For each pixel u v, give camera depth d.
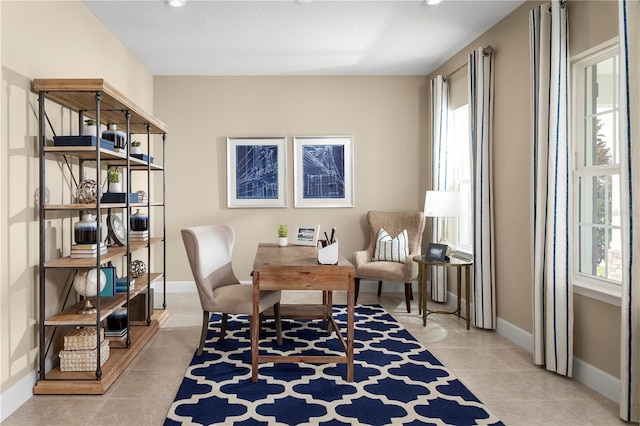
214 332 4.09
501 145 4.03
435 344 3.77
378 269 4.96
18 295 2.67
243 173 5.76
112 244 3.79
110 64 4.21
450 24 4.11
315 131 5.80
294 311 4.09
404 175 5.86
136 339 3.67
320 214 5.84
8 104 2.58
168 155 5.70
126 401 2.69
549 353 3.13
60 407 2.61
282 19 3.96
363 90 5.81
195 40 4.46
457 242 5.27
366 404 2.64
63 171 3.24
